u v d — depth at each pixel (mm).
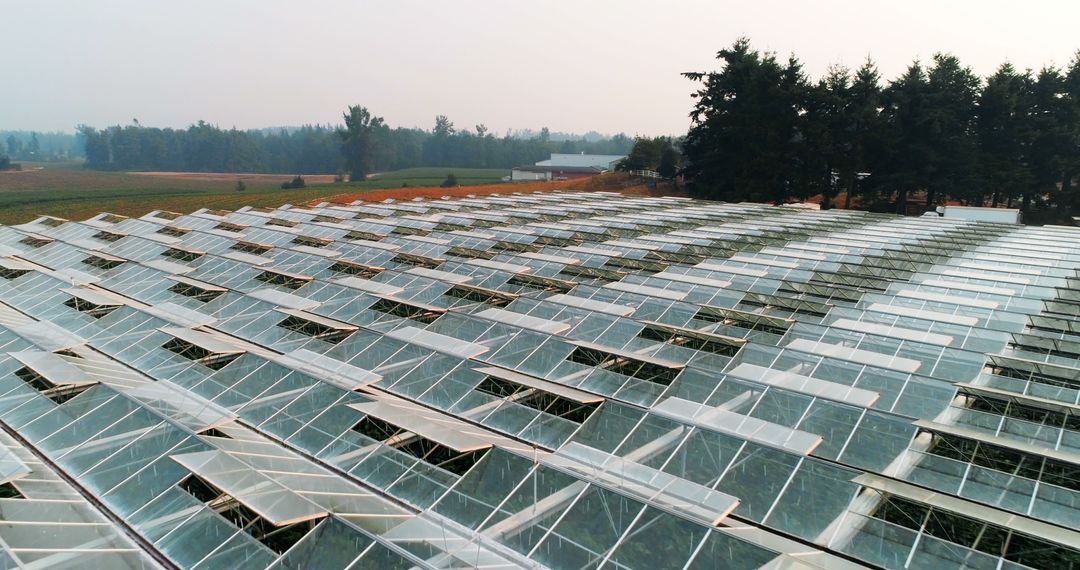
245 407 26859
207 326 38375
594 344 31281
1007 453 21500
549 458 21266
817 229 63781
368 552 16219
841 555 17578
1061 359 30656
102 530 17219
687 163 144625
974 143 101562
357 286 43000
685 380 27859
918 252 51094
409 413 23422
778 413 24766
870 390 26516
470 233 61000
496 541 17547
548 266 48719
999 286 41906
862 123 101625
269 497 17656
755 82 104875
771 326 34625
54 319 39156
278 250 55094
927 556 17031
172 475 20203
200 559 17250
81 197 151625
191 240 61969
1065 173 105812
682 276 43781
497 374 28203
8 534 16094
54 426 23953
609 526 17578
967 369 28547
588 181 149500
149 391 25828
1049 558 16641
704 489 19328
